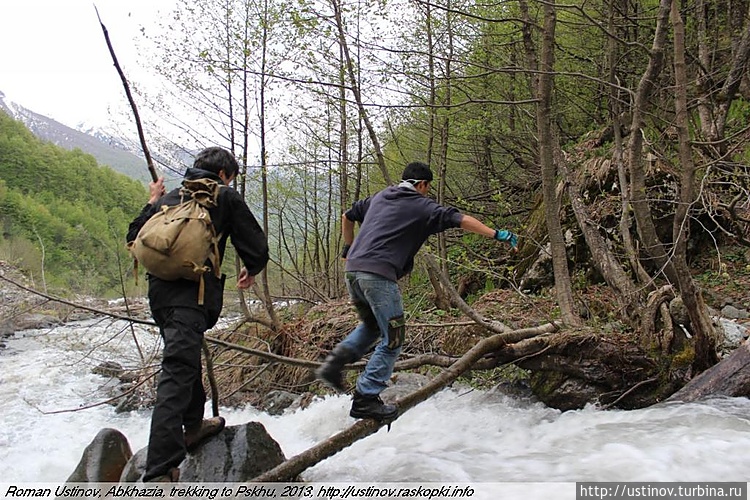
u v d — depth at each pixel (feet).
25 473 19.12
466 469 13.34
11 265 46.52
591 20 20.75
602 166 28.96
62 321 51.06
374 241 12.67
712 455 12.43
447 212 12.50
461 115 32.14
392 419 13.17
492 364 18.02
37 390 30.53
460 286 35.04
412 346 24.68
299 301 37.40
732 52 30.35
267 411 24.91
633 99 21.21
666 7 18.28
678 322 18.07
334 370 13.09
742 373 16.37
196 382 12.25
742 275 26.18
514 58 31.55
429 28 28.30
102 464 13.10
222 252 11.90
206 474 11.89
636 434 14.42
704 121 28.66
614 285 22.12
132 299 39.73
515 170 41.83
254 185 36.78
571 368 18.24
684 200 17.52
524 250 31.63
